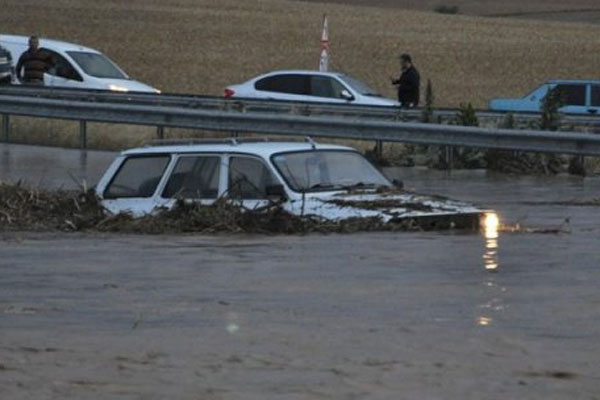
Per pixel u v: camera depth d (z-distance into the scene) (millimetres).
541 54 147750
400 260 25625
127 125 68375
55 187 45531
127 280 23062
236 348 16875
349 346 17000
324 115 68500
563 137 52125
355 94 76562
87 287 22203
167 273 23969
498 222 32688
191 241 29328
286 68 135000
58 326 18438
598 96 77625
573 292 21422
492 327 18312
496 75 134875
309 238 29531
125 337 17609
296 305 20219
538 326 18406
